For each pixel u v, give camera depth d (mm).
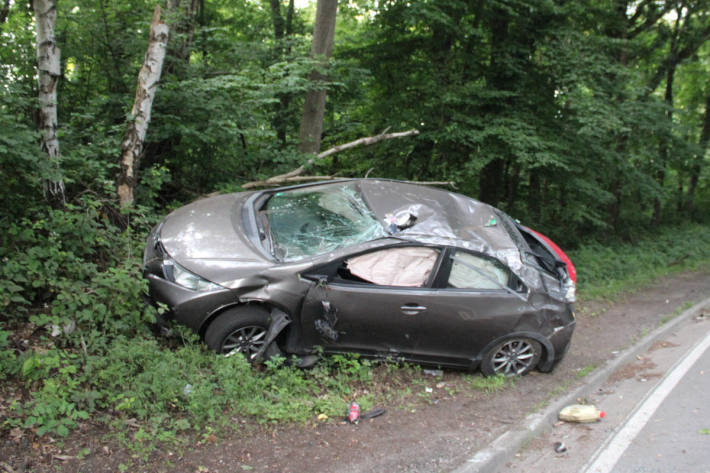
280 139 10203
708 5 17391
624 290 10680
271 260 4598
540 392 5219
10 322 4117
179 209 5590
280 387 4383
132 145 6004
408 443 3934
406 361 5090
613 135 12648
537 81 12172
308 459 3537
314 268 4570
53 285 4367
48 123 5199
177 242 4805
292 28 13383
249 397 4113
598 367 6051
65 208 5340
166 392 3791
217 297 4359
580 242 14422
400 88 12227
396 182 6109
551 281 5500
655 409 5031
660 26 17812
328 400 4379
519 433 4254
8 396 3457
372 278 4742
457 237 5098
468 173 10656
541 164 10594
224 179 8086
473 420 4477
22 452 3061
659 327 7980
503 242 5387
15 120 4824
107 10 7406
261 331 4605
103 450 3234
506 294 5117
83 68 7676
